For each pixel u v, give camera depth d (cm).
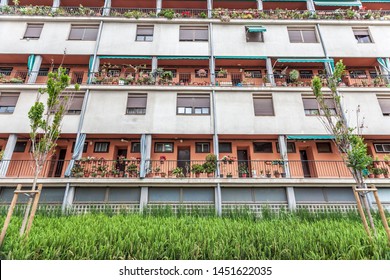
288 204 1322
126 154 1652
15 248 584
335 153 1608
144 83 1598
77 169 1341
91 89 1552
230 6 2033
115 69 1786
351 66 1809
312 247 654
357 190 728
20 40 1686
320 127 1495
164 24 1809
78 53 1673
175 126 1490
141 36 1780
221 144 1631
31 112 797
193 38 1784
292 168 1591
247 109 1543
